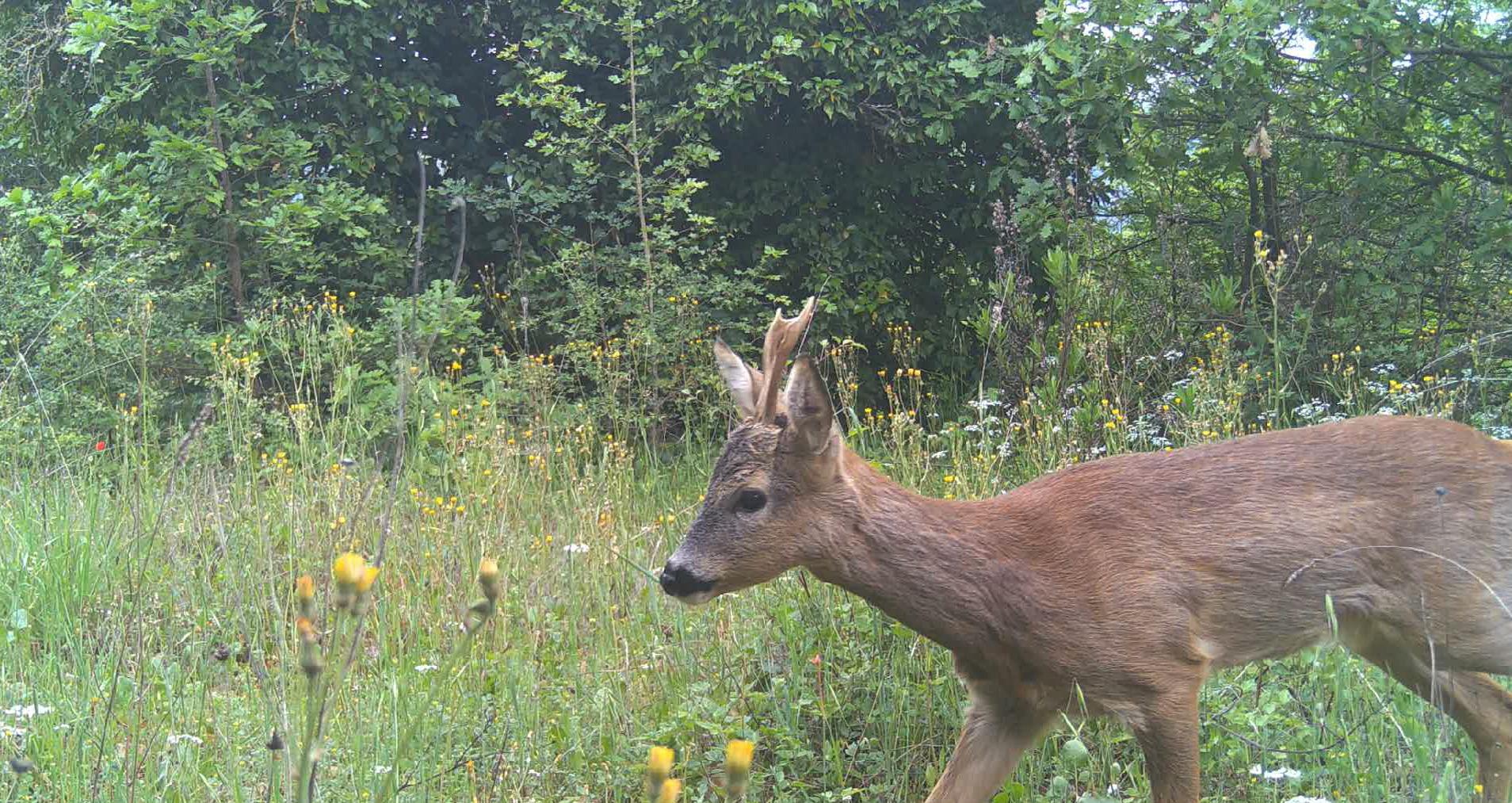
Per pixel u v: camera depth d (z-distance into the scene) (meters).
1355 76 9.70
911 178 10.89
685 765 4.26
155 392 8.51
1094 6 9.31
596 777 4.31
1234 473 3.98
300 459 7.19
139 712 4.03
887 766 4.34
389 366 8.87
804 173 10.95
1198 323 9.41
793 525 3.85
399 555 6.01
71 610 5.62
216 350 8.80
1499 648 3.98
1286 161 10.41
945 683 4.70
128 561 5.50
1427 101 10.34
